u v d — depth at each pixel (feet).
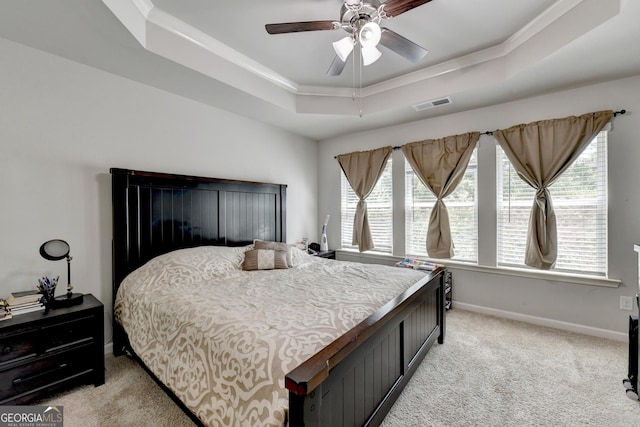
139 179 8.02
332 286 6.60
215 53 8.05
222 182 10.21
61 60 7.00
